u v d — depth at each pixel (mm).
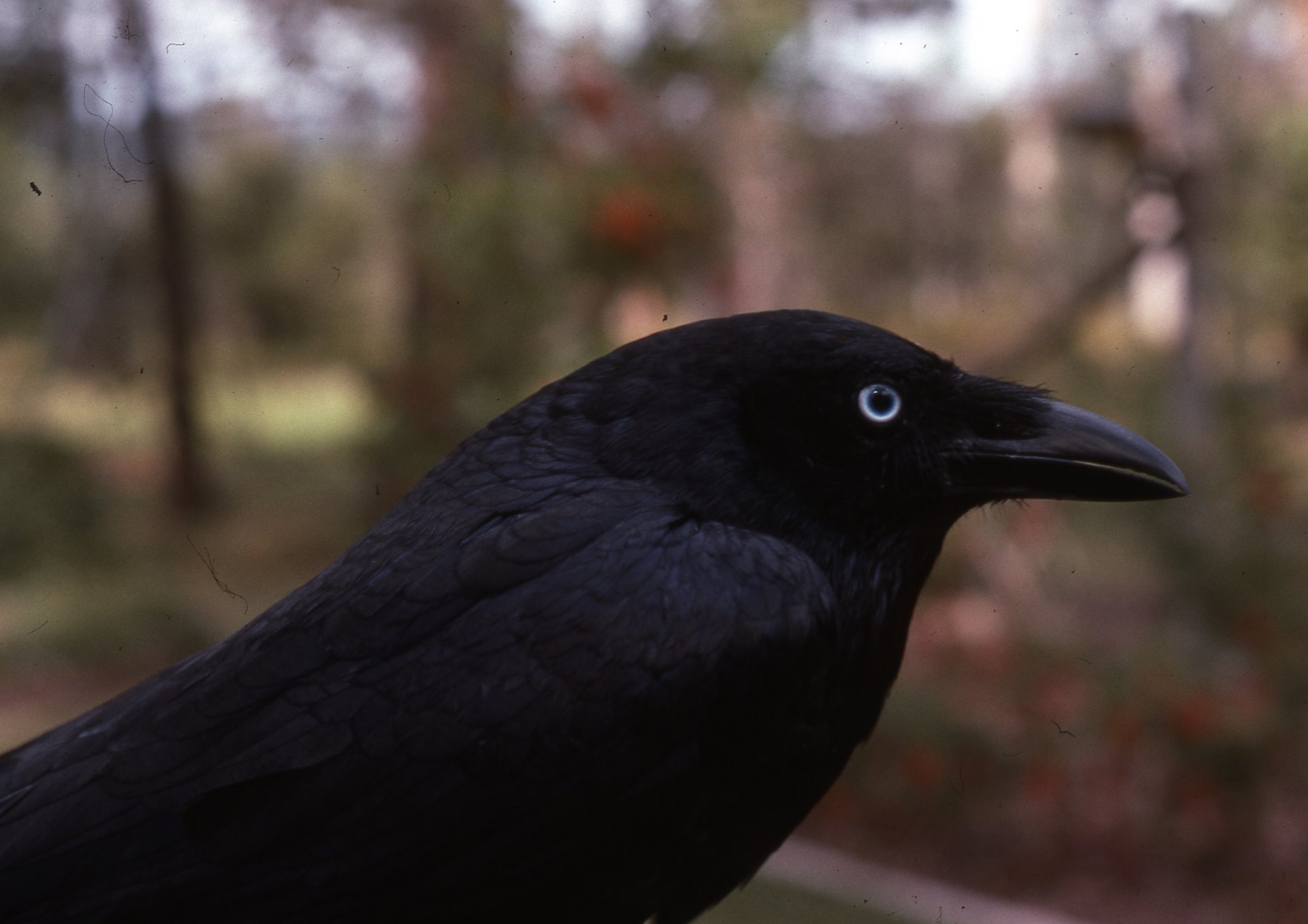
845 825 8141
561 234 6578
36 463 10047
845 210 12352
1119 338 9414
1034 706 8078
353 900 2523
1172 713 7695
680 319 6957
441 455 6910
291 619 2652
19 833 2561
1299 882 7461
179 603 9836
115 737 2646
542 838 2543
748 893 6668
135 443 12625
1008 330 10055
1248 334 8586
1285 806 7793
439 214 6750
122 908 2494
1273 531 7879
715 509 2791
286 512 10734
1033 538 9141
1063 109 9648
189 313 12461
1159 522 8031
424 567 2633
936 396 2924
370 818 2500
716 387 2842
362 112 7352
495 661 2531
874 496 2867
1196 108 8789
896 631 2980
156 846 2510
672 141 6871
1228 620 7828
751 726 2621
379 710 2523
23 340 10562
